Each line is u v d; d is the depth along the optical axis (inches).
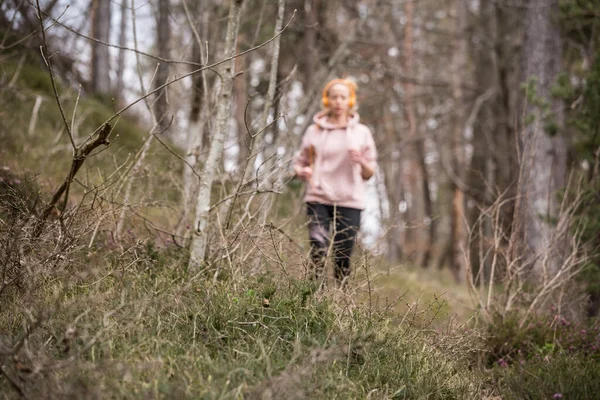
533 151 190.1
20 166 219.9
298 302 123.7
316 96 309.1
